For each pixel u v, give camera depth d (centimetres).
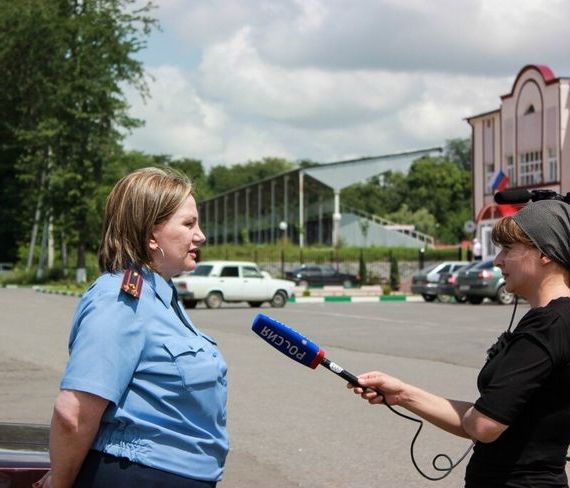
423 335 2016
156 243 317
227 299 3259
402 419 987
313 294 4422
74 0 5472
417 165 12712
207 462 307
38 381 1274
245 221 9656
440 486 716
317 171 7469
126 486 296
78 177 5172
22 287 5500
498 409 306
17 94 5925
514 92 5288
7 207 7319
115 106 5244
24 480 395
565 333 307
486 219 4903
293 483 723
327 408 1050
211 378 308
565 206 327
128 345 298
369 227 8025
